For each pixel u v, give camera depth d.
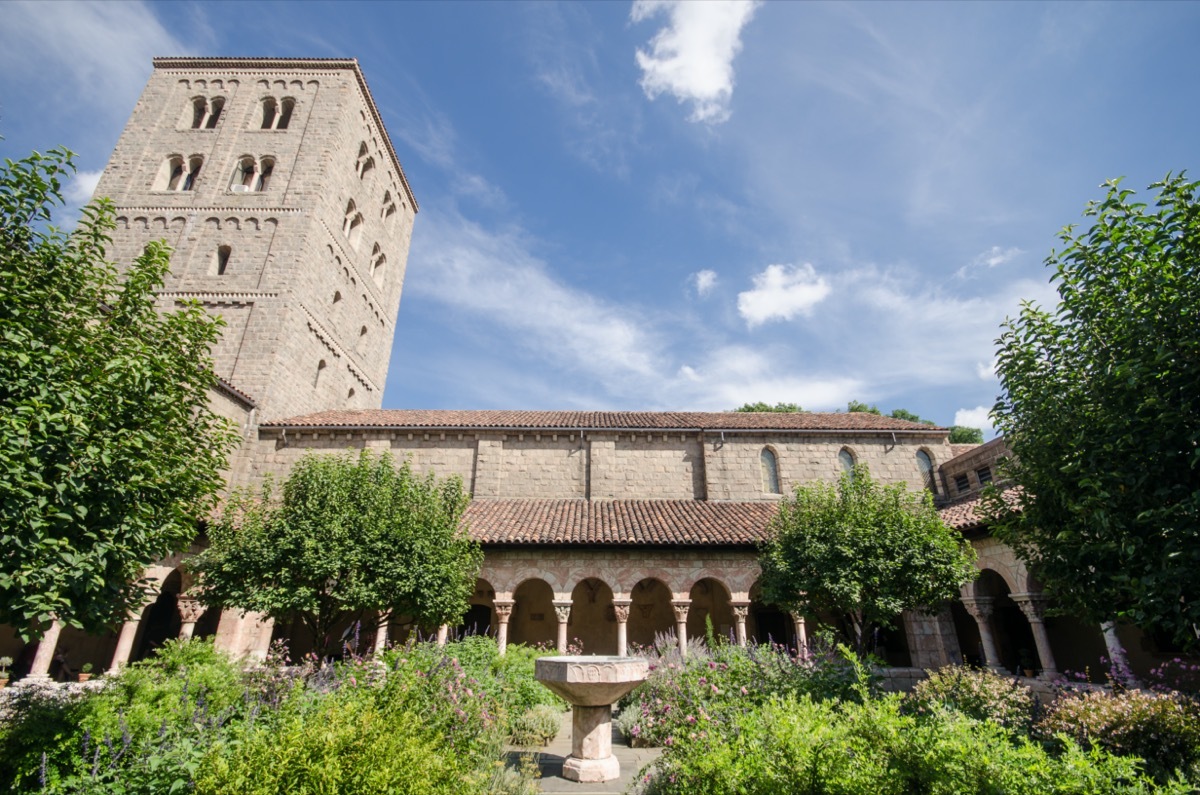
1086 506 6.95
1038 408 8.02
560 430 24.84
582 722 10.16
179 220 26.78
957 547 14.20
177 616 23.58
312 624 14.20
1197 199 6.48
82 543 7.38
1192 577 5.98
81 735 7.50
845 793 5.03
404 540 13.57
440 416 26.28
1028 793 4.61
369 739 5.42
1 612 6.90
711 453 24.95
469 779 6.77
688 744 7.22
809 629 22.05
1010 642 22.09
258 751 5.27
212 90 30.11
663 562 19.41
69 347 7.86
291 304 25.11
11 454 6.38
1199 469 6.26
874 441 25.55
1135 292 6.77
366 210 32.75
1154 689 11.58
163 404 8.52
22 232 7.77
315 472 14.26
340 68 30.84
